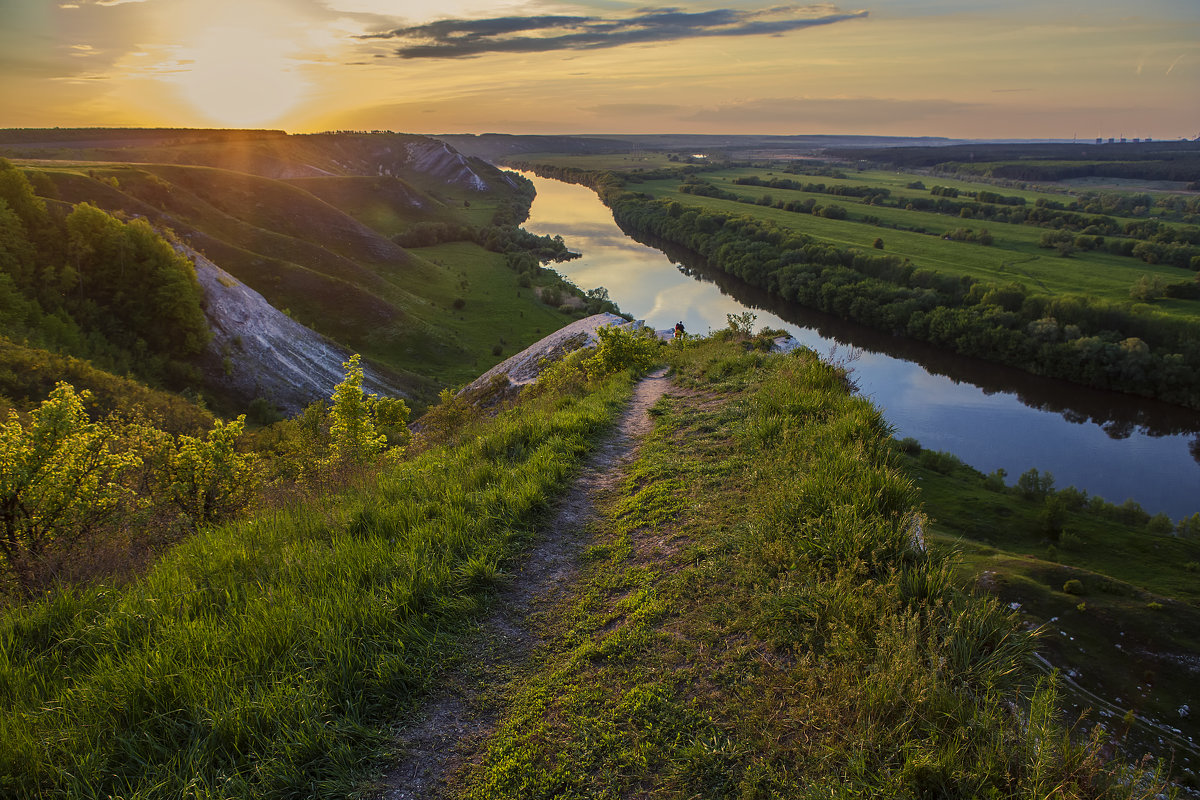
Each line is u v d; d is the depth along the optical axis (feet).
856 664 11.78
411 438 55.11
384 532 19.48
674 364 53.57
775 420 26.35
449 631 14.84
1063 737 10.11
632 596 15.83
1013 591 93.71
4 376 83.92
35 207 157.28
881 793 9.46
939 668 11.28
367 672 13.01
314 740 11.26
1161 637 83.51
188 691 12.03
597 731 11.62
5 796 10.23
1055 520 133.69
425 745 11.59
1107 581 96.99
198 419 100.83
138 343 149.07
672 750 10.98
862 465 19.54
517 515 20.59
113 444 34.78
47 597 16.37
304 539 19.49
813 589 14.26
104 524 26.13
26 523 24.54
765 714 11.41
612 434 31.65
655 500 21.66
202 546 19.56
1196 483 163.12
